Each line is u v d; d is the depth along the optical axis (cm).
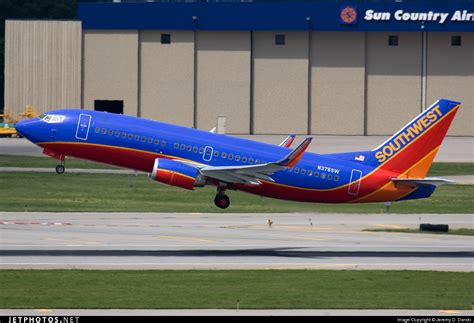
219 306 15012
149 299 15412
